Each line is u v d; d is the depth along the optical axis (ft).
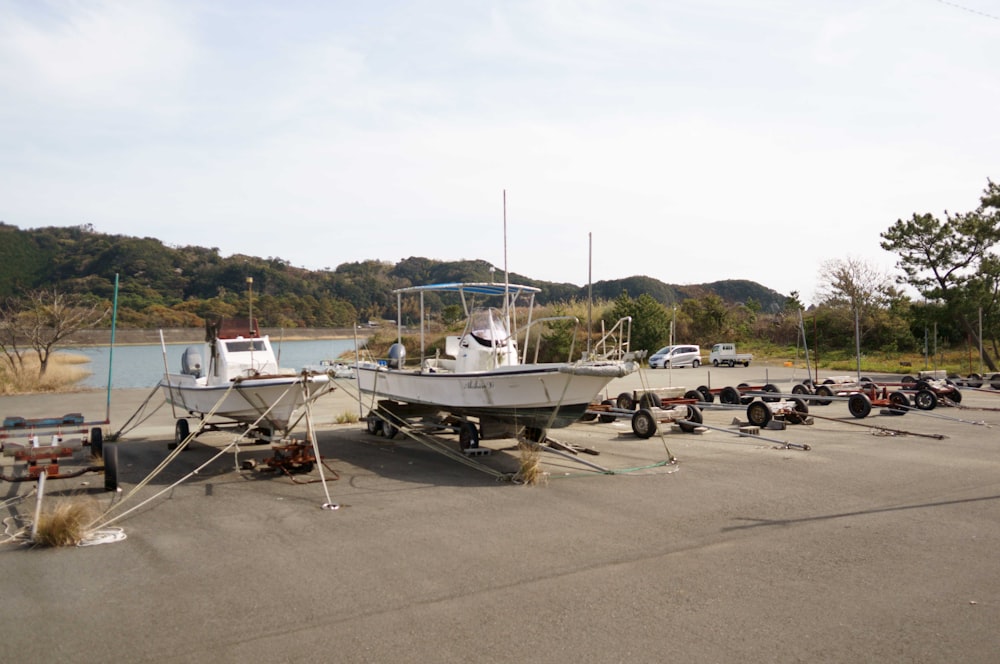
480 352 44.47
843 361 138.10
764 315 203.10
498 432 42.37
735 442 45.70
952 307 106.83
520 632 16.55
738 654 15.35
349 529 25.64
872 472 35.24
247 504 29.73
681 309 192.54
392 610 17.97
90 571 21.26
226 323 45.42
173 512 28.45
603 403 55.36
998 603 18.17
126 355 179.32
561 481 33.81
